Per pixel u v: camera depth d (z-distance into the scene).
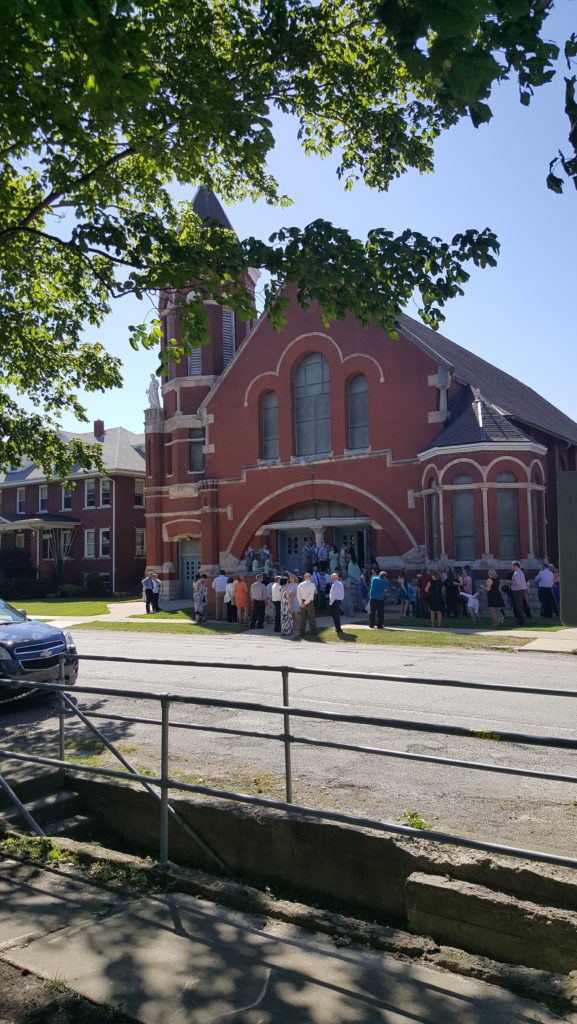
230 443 34.03
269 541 33.09
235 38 9.76
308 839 5.26
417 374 28.91
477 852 4.78
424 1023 3.52
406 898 4.57
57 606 39.25
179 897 4.98
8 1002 3.71
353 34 9.94
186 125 9.39
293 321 32.34
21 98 7.03
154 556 37.75
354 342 30.48
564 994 3.71
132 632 25.86
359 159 11.00
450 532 25.77
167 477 37.94
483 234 8.42
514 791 6.66
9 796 6.33
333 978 3.94
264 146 9.74
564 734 8.70
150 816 6.27
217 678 13.61
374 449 29.67
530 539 25.22
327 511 31.83
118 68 6.18
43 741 8.84
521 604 22.38
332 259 8.80
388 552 29.14
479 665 14.81
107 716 6.20
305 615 21.53
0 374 15.00
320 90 10.19
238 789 6.65
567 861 3.82
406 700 11.07
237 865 5.61
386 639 19.72
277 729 9.23
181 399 37.06
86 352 14.78
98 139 9.47
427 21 4.38
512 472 25.48
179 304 9.47
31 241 11.73
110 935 4.40
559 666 14.59
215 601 28.48
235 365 34.12
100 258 11.88
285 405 32.44
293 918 4.63
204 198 39.41
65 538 51.44
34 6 5.86
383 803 6.31
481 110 5.17
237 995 3.77
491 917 4.25
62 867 5.46
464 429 26.48
